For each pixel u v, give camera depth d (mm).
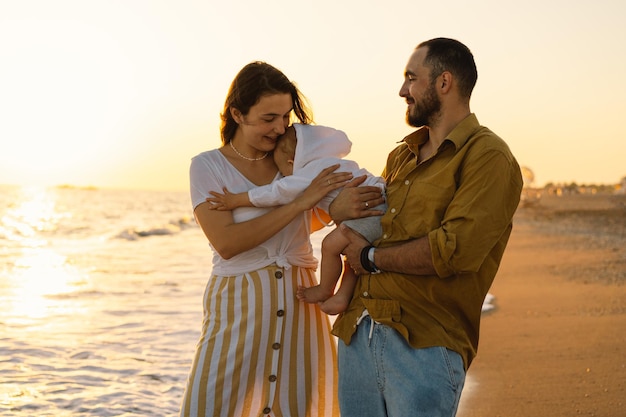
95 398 5117
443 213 2836
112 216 53719
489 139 2795
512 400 5020
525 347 6824
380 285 2930
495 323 8242
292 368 3289
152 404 5000
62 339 7133
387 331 2896
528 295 10781
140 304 9664
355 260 2986
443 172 2816
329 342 3414
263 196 3174
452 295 2855
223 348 3209
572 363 6109
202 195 3264
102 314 8766
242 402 3217
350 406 3010
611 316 8633
